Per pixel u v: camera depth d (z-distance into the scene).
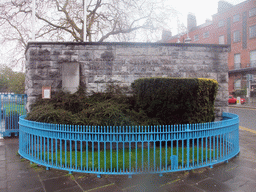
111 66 7.55
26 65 8.77
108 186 3.52
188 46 7.82
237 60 32.66
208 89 6.02
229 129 4.84
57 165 4.23
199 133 4.23
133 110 6.07
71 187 3.48
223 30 34.44
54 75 7.43
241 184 3.62
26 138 4.98
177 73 7.75
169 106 5.67
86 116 5.69
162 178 3.84
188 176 3.93
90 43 7.50
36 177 3.88
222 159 4.59
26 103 8.31
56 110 5.78
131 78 7.59
